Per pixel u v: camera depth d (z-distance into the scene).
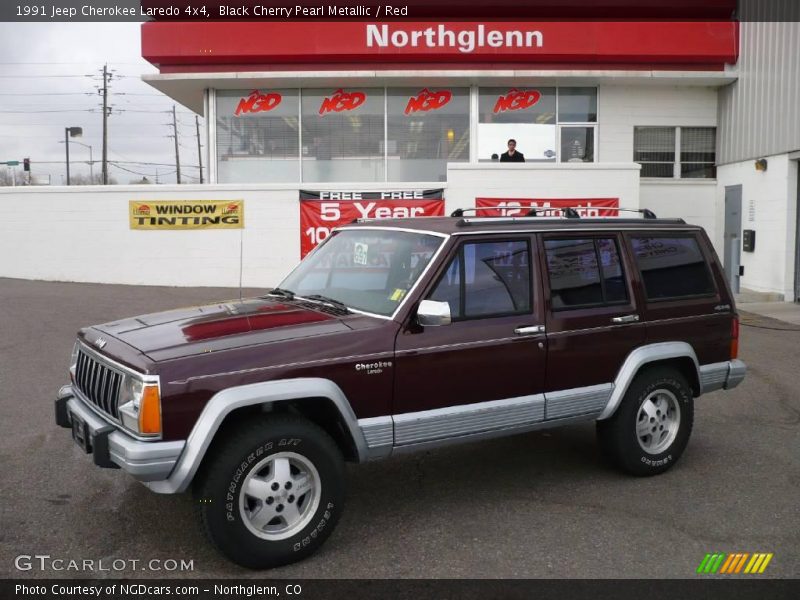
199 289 15.51
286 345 4.18
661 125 17.95
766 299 15.38
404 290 4.63
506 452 6.16
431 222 5.16
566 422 5.15
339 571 4.09
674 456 5.64
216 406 3.91
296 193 15.81
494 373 4.79
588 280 5.28
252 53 16.41
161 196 15.84
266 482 4.07
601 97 17.77
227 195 15.81
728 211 17.52
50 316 12.10
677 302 5.66
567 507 4.99
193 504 4.61
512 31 16.66
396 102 17.50
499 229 4.96
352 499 5.14
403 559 4.23
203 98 17.62
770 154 15.67
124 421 3.98
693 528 4.66
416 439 4.53
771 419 7.19
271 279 15.95
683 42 16.91
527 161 17.73
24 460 5.73
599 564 4.18
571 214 5.81
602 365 5.25
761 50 16.00
